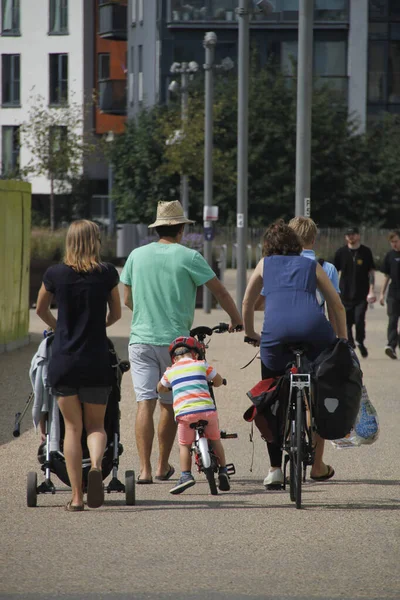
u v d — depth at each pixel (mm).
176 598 18500
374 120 177750
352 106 177375
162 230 28891
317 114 171125
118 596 18625
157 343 28328
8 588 19031
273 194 168750
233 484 28641
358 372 25547
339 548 21812
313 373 25641
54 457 25922
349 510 25312
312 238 28719
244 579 19641
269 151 169875
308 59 56969
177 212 28781
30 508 25562
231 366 54000
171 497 27031
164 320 28359
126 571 20141
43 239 115875
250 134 169500
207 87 92188
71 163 184125
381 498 26656
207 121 92000
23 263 63469
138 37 188250
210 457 26844
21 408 40281
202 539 22562
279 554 21344
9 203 60312
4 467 30266
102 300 25016
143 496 27156
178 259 28391
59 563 20656
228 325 28594
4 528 23484
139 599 18453
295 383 25391
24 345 63312
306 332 25969
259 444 34219
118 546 21969
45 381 25578
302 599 18453
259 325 78000
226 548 21812
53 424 25859
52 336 25734
